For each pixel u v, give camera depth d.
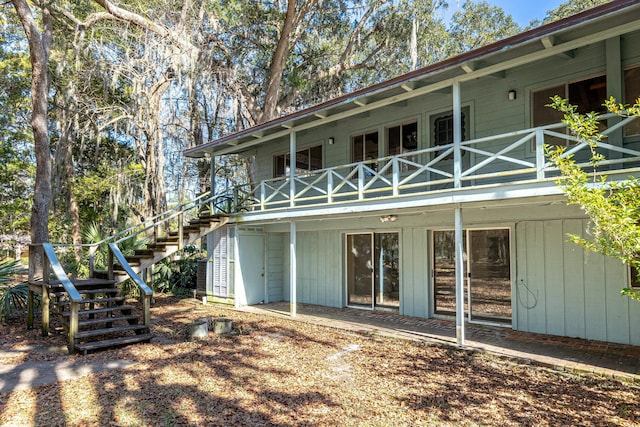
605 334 6.48
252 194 11.75
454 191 6.30
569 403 4.28
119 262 8.00
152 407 4.15
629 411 4.06
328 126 10.53
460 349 6.21
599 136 3.99
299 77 16.80
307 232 11.12
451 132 8.30
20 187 20.67
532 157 7.01
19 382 4.86
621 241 3.51
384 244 9.56
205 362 5.67
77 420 3.85
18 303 8.62
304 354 6.10
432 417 3.96
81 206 20.94
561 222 6.97
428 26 17.02
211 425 3.77
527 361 5.55
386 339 7.00
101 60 14.76
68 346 6.18
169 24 15.94
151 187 17.67
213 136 20.58
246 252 11.00
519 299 7.40
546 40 5.23
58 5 13.19
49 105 17.48
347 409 4.14
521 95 7.21
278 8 16.98
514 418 3.93
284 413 4.04
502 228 7.71
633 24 4.86
